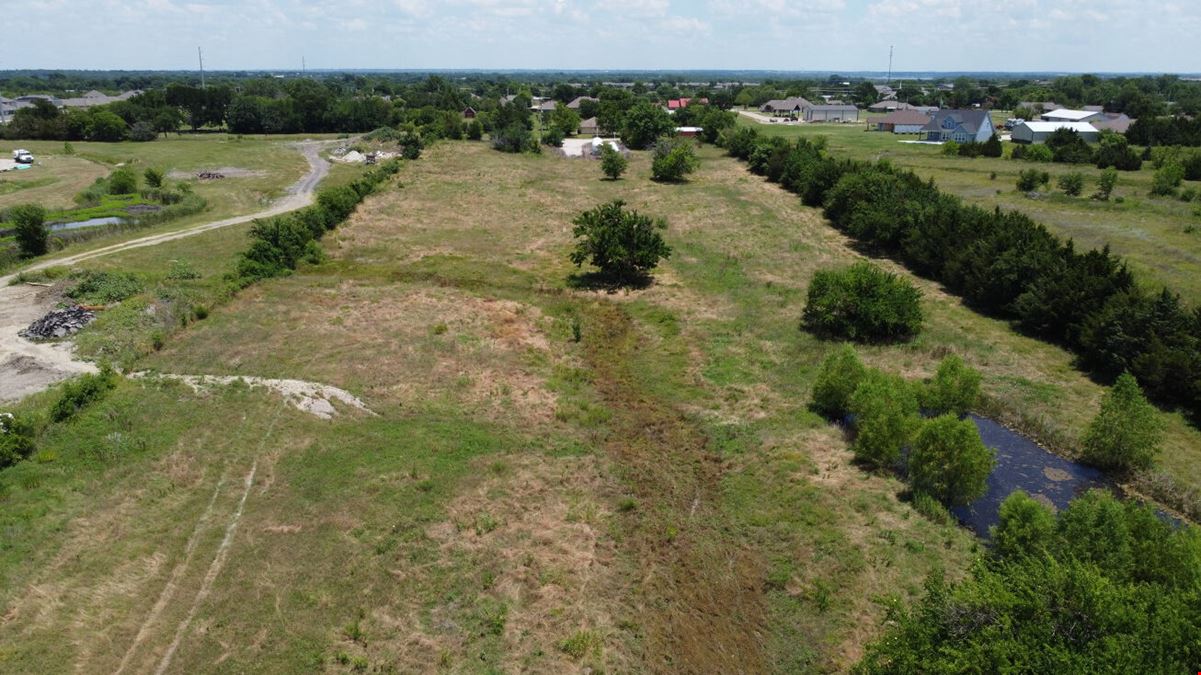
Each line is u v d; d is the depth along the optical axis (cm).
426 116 12325
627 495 2122
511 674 1477
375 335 3173
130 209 5738
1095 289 2973
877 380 2428
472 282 3994
